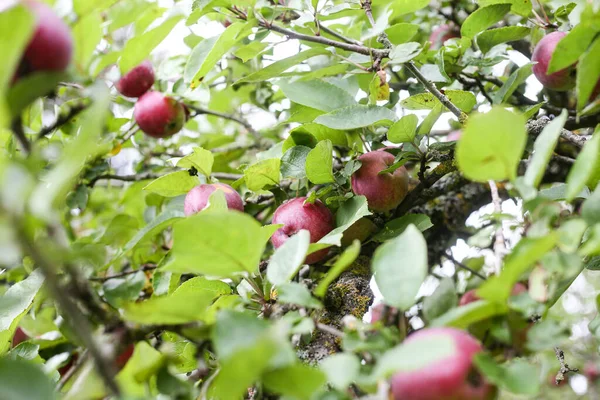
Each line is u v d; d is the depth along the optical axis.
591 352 2.28
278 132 2.57
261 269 1.47
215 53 1.58
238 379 0.69
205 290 1.33
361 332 0.90
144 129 2.15
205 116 2.88
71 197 2.16
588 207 0.97
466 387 0.77
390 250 0.97
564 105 1.94
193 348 1.18
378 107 1.59
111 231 2.16
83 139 0.68
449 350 0.69
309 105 1.79
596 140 0.88
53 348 1.68
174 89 2.11
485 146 0.85
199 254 0.96
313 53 1.67
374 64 1.63
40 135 1.79
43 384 0.72
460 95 1.61
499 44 1.91
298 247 1.05
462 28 1.82
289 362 0.75
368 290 1.54
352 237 1.60
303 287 0.99
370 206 1.59
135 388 0.92
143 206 2.54
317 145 1.47
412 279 0.93
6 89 0.77
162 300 0.86
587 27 1.15
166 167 2.42
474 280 1.87
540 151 0.91
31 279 1.47
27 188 0.64
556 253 0.87
